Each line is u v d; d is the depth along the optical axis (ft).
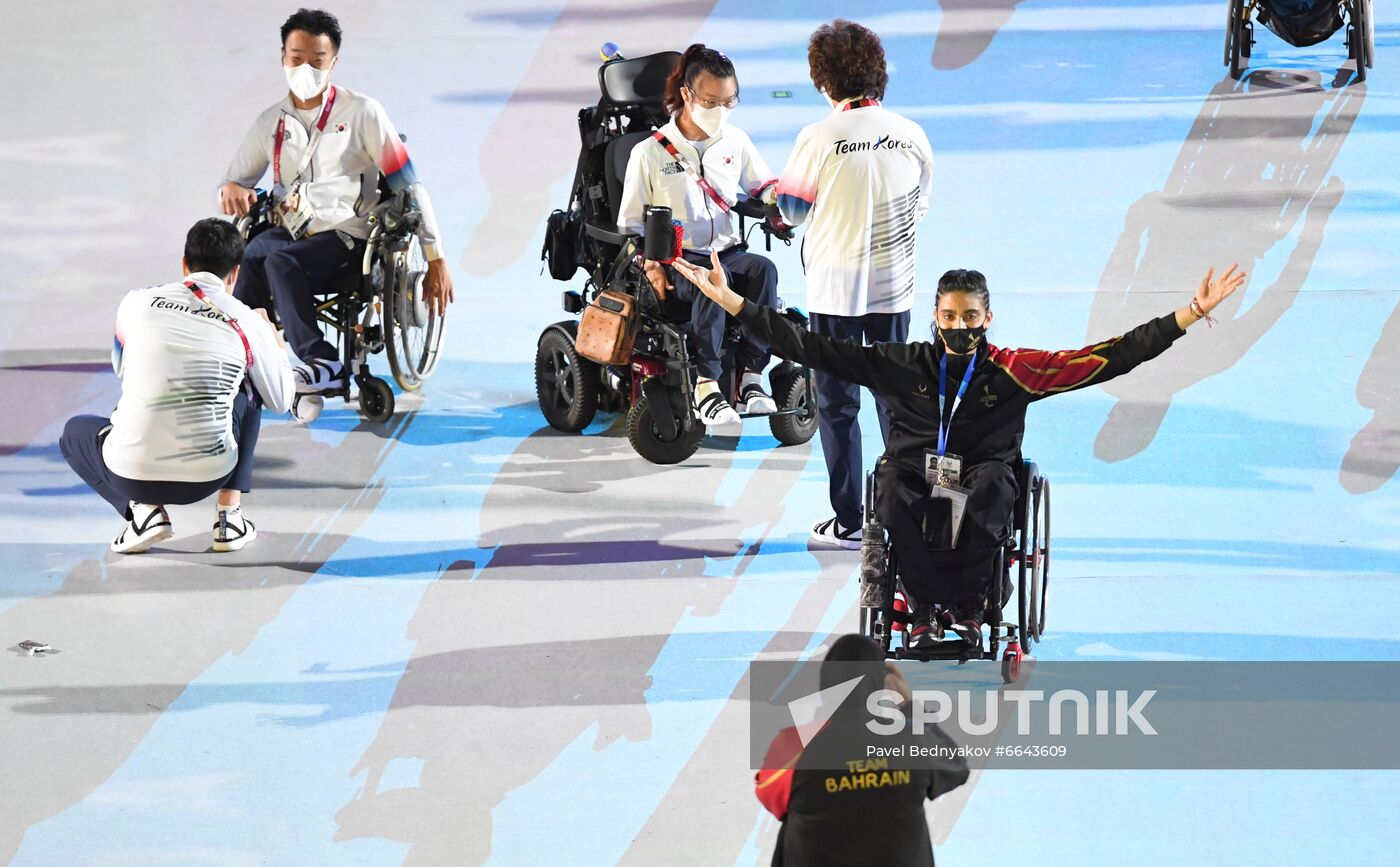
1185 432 88.94
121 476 74.23
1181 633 67.82
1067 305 106.11
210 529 80.43
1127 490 82.28
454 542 78.23
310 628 69.77
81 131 149.89
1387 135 134.62
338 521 80.84
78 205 132.36
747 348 87.35
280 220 91.71
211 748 60.34
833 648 43.29
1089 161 132.67
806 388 89.71
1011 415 61.00
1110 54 159.74
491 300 113.39
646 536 78.59
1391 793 56.03
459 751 59.88
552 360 92.07
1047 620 69.26
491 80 159.22
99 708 63.21
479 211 128.26
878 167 72.90
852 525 76.89
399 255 91.09
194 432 73.87
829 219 73.72
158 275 117.80
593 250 91.40
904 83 153.28
